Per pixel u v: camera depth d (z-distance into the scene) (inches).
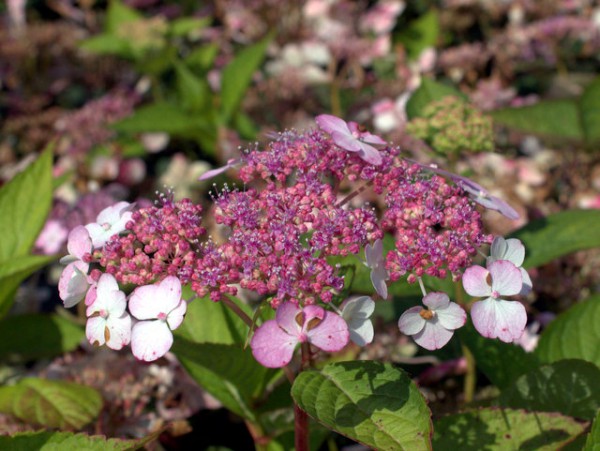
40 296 20.3
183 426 13.5
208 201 21.8
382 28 27.4
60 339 15.6
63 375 15.1
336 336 8.2
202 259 9.1
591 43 27.4
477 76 26.3
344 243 9.1
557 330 13.1
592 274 17.2
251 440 15.0
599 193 20.5
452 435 10.8
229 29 28.5
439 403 15.2
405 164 10.0
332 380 9.2
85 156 22.9
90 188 22.1
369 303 8.5
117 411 13.8
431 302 8.6
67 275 9.3
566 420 10.7
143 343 8.4
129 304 8.6
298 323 8.2
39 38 27.2
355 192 10.1
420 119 14.2
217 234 18.0
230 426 15.1
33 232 14.7
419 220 9.4
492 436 10.7
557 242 13.9
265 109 23.9
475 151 13.8
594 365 11.6
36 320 15.6
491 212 18.7
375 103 23.2
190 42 29.7
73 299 9.3
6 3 31.8
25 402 12.9
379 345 15.2
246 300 16.2
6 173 22.8
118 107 23.6
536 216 19.6
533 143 22.8
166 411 14.2
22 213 14.8
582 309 13.0
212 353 11.1
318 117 10.0
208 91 22.2
